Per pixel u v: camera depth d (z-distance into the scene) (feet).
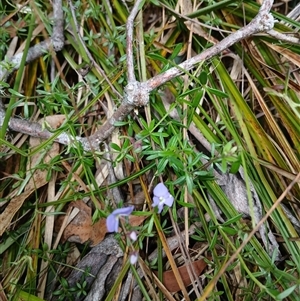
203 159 0.68
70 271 0.67
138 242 0.62
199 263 0.64
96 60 0.76
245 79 0.76
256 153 0.69
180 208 0.68
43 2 0.80
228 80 0.71
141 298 0.64
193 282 0.60
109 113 0.72
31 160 0.70
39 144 0.69
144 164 0.70
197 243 0.67
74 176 0.67
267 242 0.61
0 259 0.66
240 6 0.76
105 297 0.64
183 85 0.69
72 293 0.63
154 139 0.61
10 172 0.72
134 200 0.68
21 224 0.69
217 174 0.67
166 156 0.59
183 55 0.78
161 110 0.68
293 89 0.69
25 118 0.71
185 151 0.60
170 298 0.60
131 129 0.66
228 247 0.59
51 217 0.68
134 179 0.70
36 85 0.79
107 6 0.77
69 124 0.63
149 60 0.75
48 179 0.65
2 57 0.79
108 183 0.69
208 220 0.66
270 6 0.65
